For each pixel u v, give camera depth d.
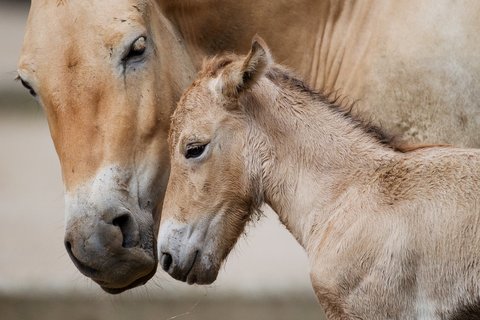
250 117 17.56
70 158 18.36
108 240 17.89
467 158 16.50
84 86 18.52
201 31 20.34
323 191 17.31
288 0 20.09
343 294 16.62
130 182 18.50
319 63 20.23
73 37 18.67
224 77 17.23
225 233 17.56
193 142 17.30
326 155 17.42
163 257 17.44
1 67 66.06
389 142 17.41
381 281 16.33
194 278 17.52
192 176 17.38
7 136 56.69
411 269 16.20
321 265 16.81
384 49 19.19
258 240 38.34
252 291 30.64
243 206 17.61
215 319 30.23
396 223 16.36
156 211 18.98
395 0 19.39
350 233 16.64
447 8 18.88
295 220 17.56
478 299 15.82
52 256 34.44
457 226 16.00
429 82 18.81
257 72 17.05
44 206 41.66
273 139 17.58
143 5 19.19
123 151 18.47
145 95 18.98
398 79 19.00
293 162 17.55
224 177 17.44
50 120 18.89
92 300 30.67
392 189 16.70
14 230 37.88
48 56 18.70
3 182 46.06
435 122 18.88
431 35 18.84
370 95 19.27
